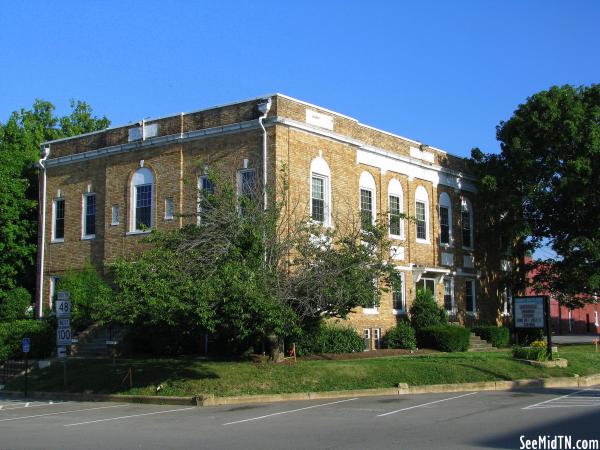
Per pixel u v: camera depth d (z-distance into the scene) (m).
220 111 30.41
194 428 15.59
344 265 23.08
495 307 41.72
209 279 20.70
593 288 35.84
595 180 34.72
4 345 30.44
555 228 37.38
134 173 33.00
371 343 32.28
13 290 37.25
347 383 22.12
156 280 20.48
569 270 35.69
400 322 33.84
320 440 13.28
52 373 26.27
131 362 26.50
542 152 36.72
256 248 22.59
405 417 16.36
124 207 33.16
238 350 28.02
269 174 28.31
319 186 30.59
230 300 20.06
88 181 34.94
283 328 21.72
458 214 39.62
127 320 20.89
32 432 15.65
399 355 30.08
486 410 17.28
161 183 31.94
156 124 32.56
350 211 28.47
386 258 27.69
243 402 20.48
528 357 26.91
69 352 31.00
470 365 24.69
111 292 22.77
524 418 15.63
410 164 36.31
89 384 23.75
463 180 40.19
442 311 34.62
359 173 32.88
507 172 37.81
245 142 29.31
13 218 37.50
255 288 20.50
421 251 36.31
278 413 17.86
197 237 23.14
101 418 18.06
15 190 37.69
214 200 23.83
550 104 35.78
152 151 32.44
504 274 42.66
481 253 41.09
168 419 17.42
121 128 33.88
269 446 12.73
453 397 20.62
